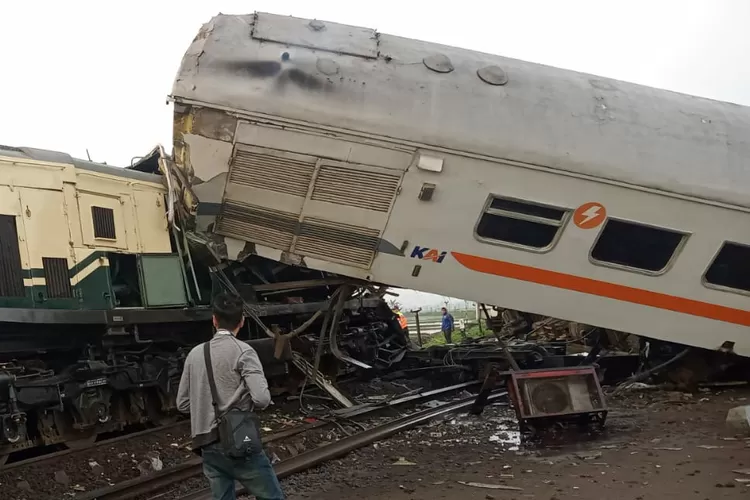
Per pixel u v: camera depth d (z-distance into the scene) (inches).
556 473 255.8
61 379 292.2
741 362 425.4
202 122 315.3
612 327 355.9
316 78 318.3
